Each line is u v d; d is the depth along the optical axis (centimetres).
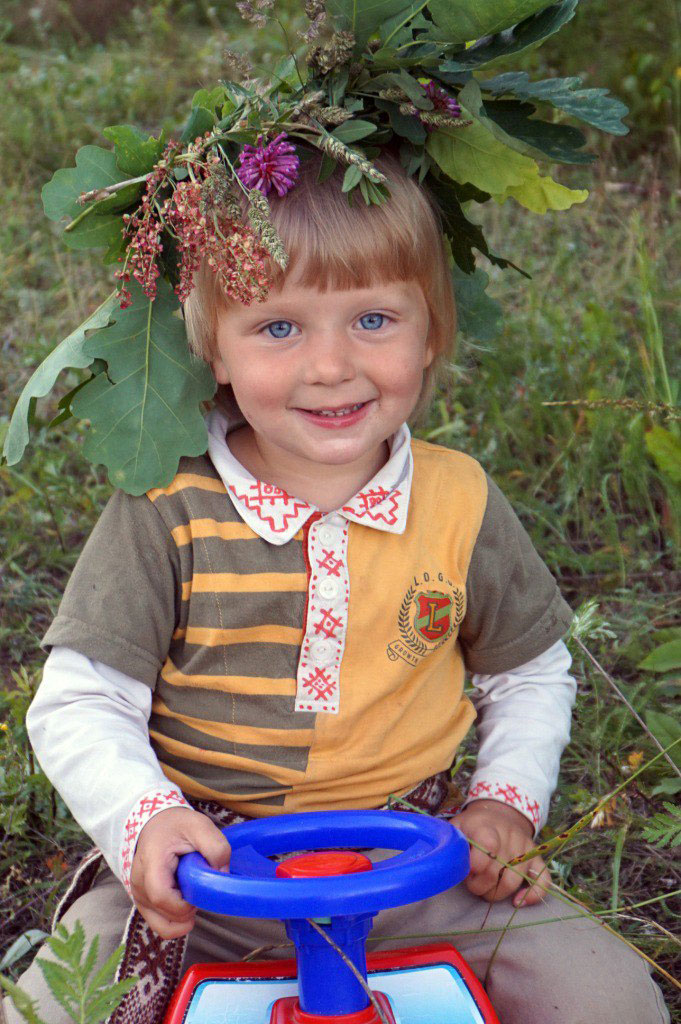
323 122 137
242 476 151
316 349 140
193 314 149
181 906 125
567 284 361
